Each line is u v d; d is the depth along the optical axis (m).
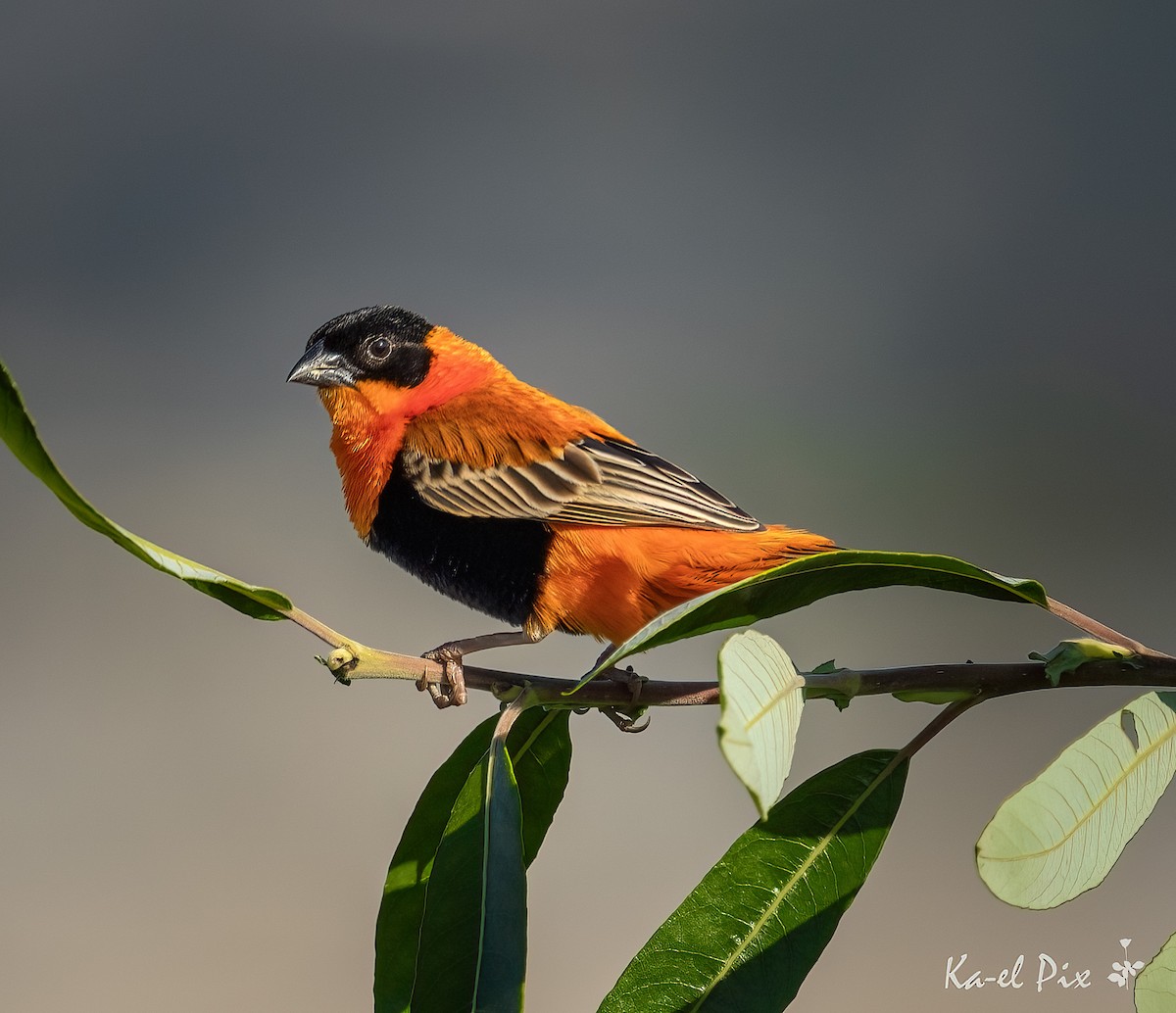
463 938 5.89
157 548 5.70
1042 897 5.16
